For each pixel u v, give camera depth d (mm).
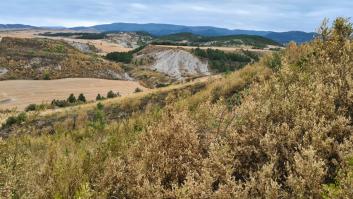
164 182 5152
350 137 4672
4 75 161500
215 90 12758
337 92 5660
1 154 5789
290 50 11562
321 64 7230
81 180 5414
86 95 111062
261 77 9352
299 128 5027
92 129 12234
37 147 9938
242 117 5664
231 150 4961
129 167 5250
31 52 186000
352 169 4125
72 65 182500
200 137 6027
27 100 100438
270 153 4793
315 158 4355
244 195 4176
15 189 4977
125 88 129000
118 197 5086
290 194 4141
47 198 5191
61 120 23734
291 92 5973
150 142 5820
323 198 3963
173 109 7094
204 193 4258
